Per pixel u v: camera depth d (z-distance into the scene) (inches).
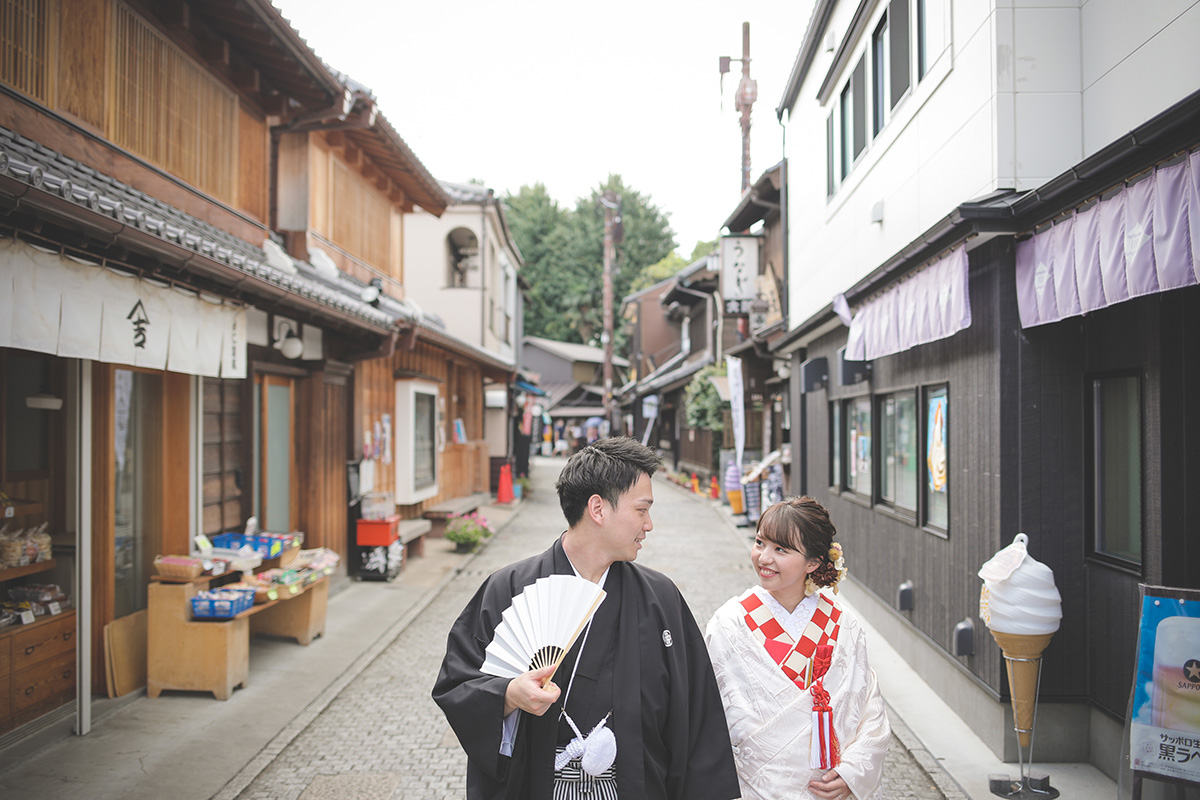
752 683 92.6
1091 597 162.2
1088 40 163.8
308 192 362.9
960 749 172.1
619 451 84.1
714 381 646.5
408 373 446.6
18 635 173.6
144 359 173.8
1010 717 164.6
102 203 141.5
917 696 208.1
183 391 224.2
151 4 218.7
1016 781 152.4
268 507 290.2
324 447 323.3
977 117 178.7
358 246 435.2
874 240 267.0
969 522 184.9
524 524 586.6
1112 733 155.1
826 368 357.1
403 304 492.1
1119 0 152.3
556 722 76.6
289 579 238.8
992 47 170.2
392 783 162.6
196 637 205.8
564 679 78.0
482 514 625.0
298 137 362.0
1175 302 137.2
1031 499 164.9
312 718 196.1
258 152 287.1
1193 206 110.8
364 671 237.0
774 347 434.9
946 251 180.7
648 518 83.2
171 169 230.5
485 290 744.3
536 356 1599.4
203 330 197.2
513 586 83.9
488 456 738.2
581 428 1695.4
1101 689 159.0
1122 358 151.3
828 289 340.5
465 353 524.1
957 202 191.3
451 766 171.2
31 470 192.2
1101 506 161.9
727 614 97.6
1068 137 166.7
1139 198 123.3
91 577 193.0
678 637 83.2
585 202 1829.5
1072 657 163.6
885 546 265.6
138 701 203.2
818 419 378.9
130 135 211.5
